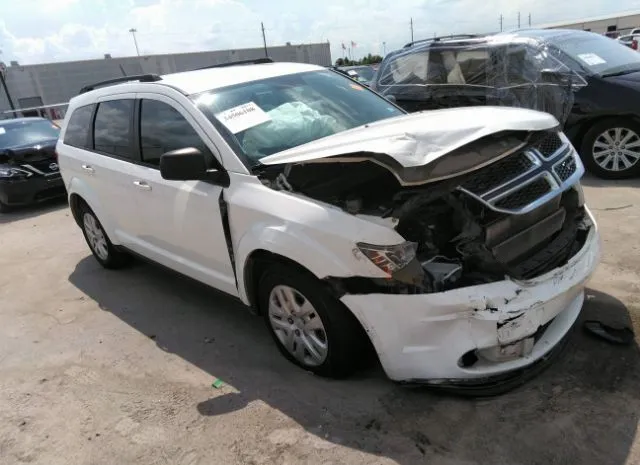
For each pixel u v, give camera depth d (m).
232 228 3.25
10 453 2.92
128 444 2.86
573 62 6.79
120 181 4.28
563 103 6.57
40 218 8.27
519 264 2.79
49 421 3.14
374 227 2.57
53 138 9.71
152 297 4.68
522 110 3.16
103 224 4.85
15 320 4.57
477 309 2.47
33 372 3.70
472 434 2.60
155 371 3.52
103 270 5.49
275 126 3.53
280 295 3.16
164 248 4.12
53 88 43.88
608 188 6.15
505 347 2.57
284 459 2.60
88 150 4.80
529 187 2.74
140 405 3.18
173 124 3.72
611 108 6.21
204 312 4.28
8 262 6.19
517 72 6.89
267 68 4.23
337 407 2.90
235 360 3.52
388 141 2.64
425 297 2.51
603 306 3.55
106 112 4.54
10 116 22.06
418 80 7.71
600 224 5.01
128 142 4.23
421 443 2.58
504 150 2.68
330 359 2.98
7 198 8.59
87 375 3.57
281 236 2.86
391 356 2.67
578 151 6.76
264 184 3.10
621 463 2.35
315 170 2.90
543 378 2.92
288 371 3.30
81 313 4.54
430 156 2.49
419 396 2.89
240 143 3.32
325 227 2.70
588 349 3.12
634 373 2.88
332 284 2.71
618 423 2.56
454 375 2.58
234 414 2.97
